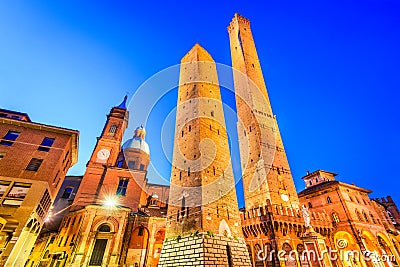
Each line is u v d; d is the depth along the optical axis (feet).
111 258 90.02
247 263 67.77
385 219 153.58
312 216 121.19
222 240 65.36
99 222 96.17
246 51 178.60
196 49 106.63
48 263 97.19
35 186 81.71
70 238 95.45
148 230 106.63
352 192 139.95
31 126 94.58
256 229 109.91
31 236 82.89
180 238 67.67
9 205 75.66
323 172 164.45
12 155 85.35
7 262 66.74
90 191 116.67
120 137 142.82
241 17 202.18
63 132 99.19
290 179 130.21
